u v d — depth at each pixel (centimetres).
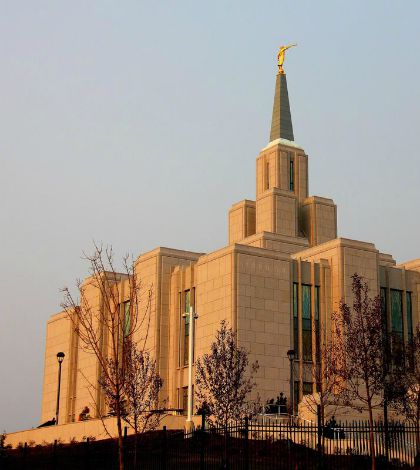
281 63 11206
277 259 8275
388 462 4025
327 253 8600
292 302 8275
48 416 10612
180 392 8419
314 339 8106
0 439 6919
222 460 3956
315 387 7725
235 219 10588
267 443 4572
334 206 10469
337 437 4728
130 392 4722
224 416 5722
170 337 8794
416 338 6188
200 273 8506
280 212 10044
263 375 7819
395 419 6084
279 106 10950
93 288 9631
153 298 8919
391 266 9088
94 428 6350
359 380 6631
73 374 10112
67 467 4475
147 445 4512
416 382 5950
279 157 10519
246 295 8000
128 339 4278
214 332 8075
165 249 9100
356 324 6225
